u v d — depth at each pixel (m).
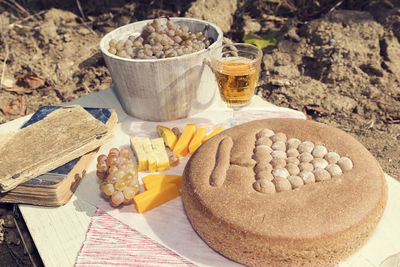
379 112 0.94
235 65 0.58
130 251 0.48
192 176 0.49
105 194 0.54
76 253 0.49
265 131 0.55
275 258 0.42
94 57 0.85
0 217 0.80
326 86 1.02
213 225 0.44
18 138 0.57
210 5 1.25
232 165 0.50
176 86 0.65
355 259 0.46
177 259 0.47
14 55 1.26
